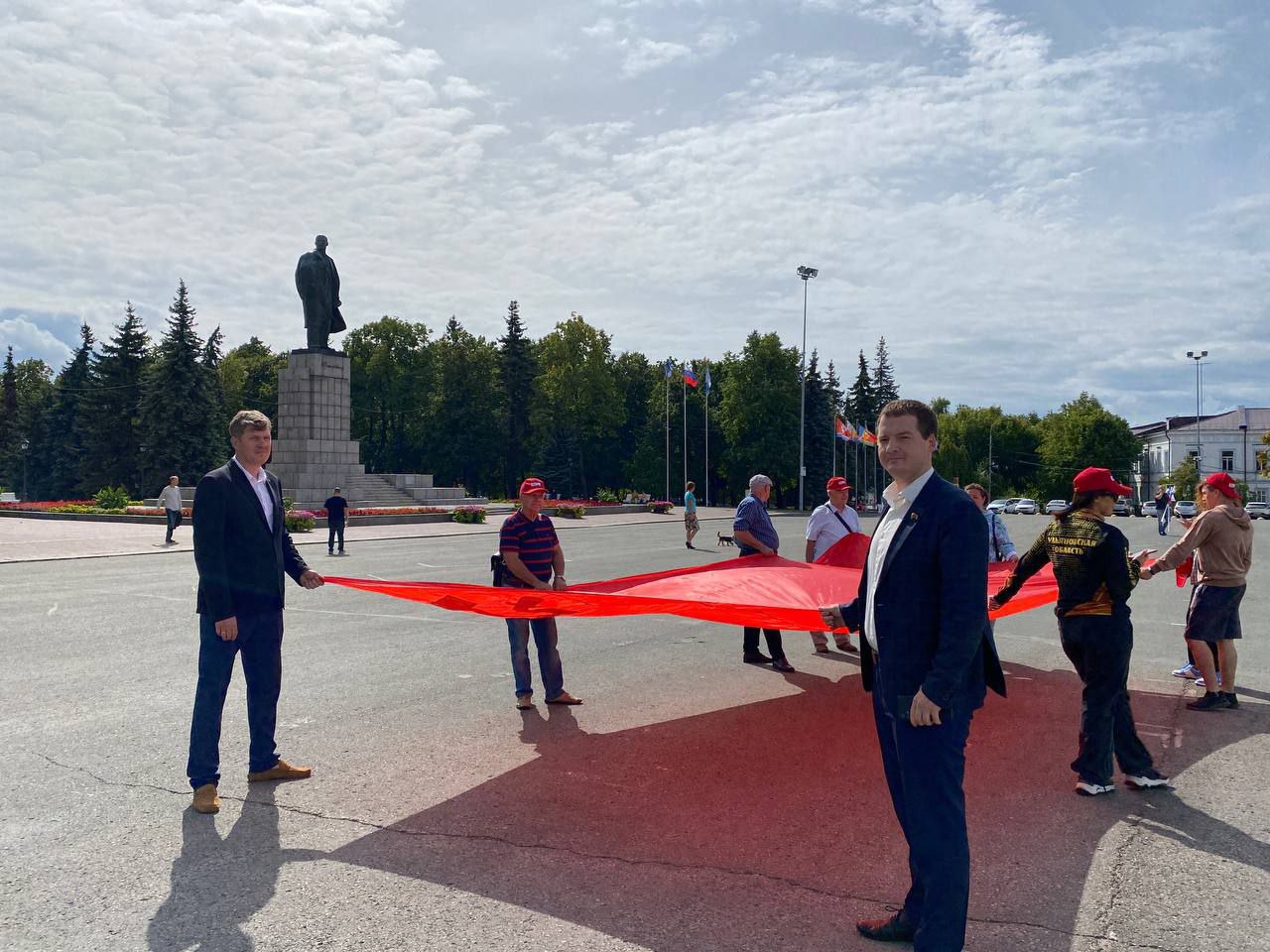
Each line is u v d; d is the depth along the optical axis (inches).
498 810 183.2
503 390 3139.8
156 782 199.6
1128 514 2829.7
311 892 145.7
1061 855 162.9
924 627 122.2
